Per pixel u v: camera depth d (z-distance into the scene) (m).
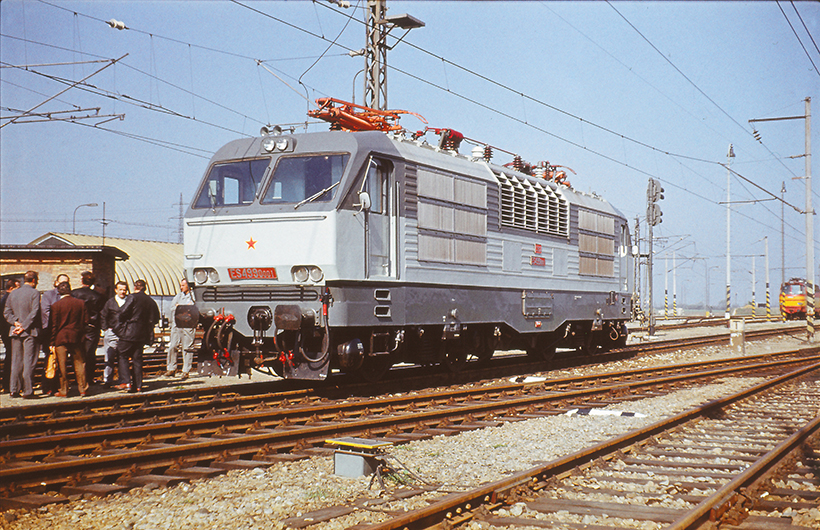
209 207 12.83
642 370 17.95
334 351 12.12
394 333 13.23
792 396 14.58
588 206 21.19
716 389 15.51
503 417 11.55
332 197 11.87
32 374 12.98
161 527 5.80
